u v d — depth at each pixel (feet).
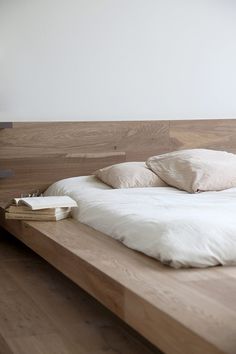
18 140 13.02
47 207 10.68
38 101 13.39
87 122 13.62
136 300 6.26
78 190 12.00
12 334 7.59
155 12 14.38
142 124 14.15
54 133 13.33
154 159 13.21
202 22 14.94
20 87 13.20
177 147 14.61
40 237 9.84
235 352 4.66
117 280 6.78
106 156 13.85
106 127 13.79
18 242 13.42
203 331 5.13
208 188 12.16
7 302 9.02
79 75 13.74
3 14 12.93
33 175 13.23
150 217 8.59
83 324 7.99
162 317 5.68
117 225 9.07
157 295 6.19
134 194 11.43
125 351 7.00
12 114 13.17
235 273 7.05
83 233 9.60
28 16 13.15
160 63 14.55
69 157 13.51
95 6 13.75
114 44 14.02
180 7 14.65
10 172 12.57
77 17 13.60
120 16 14.02
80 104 13.80
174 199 10.83
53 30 13.41
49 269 11.09
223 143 15.15
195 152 13.23
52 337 7.48
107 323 8.04
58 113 13.60
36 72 13.33
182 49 14.78
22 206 11.03
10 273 10.80
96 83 13.92
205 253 7.30
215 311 5.65
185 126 14.66
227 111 15.48
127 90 14.25
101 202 10.62
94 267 7.43
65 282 10.18
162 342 5.72
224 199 10.83
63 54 13.53
